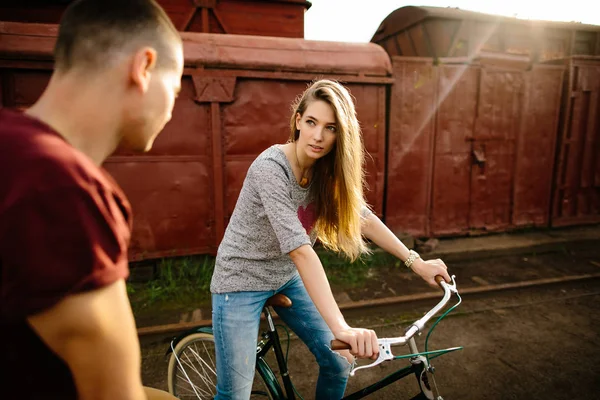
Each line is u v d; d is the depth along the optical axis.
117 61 0.67
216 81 4.15
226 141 4.35
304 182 1.61
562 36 6.25
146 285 4.18
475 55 5.12
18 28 3.68
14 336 0.59
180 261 4.42
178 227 4.36
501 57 5.28
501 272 4.65
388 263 4.79
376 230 1.76
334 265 4.67
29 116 0.61
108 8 0.66
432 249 5.04
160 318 3.54
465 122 5.22
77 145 0.67
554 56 6.30
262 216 1.51
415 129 5.01
